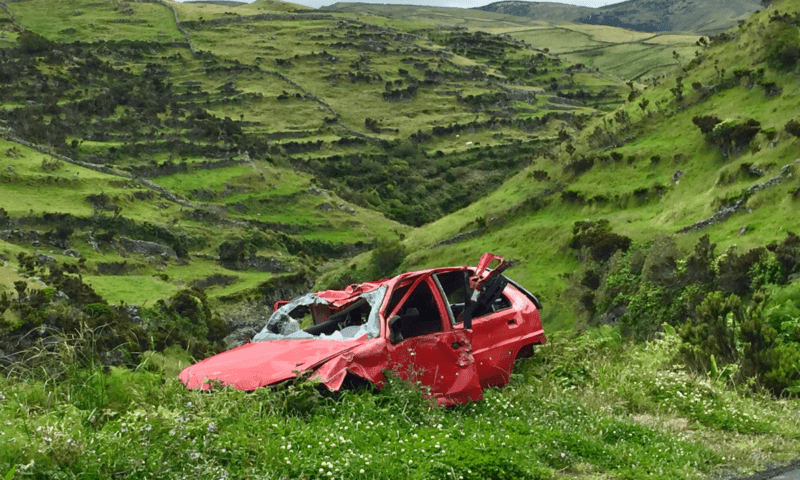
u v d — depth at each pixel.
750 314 11.52
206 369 7.09
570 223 65.25
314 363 6.72
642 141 72.69
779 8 78.31
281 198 138.12
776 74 67.56
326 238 129.00
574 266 58.88
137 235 106.50
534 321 9.35
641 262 48.12
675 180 63.47
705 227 51.09
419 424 6.66
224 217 124.56
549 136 198.88
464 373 7.56
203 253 109.81
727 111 67.88
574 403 8.28
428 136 195.38
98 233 101.50
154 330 58.72
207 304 79.25
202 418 5.75
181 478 4.85
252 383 6.62
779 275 35.62
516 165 182.88
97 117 165.50
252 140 164.00
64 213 102.75
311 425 6.13
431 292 8.09
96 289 76.12
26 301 53.94
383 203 161.25
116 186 122.38
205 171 141.75
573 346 10.91
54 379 6.63
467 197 170.25
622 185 67.31
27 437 4.95
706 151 64.19
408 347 7.27
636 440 7.31
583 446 6.68
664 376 9.99
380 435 6.13
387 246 76.69
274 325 8.16
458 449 5.89
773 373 10.41
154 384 6.81
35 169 118.25
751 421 8.49
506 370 8.73
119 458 4.88
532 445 6.51
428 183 173.12
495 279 8.61
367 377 6.86
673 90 75.44
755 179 53.66
